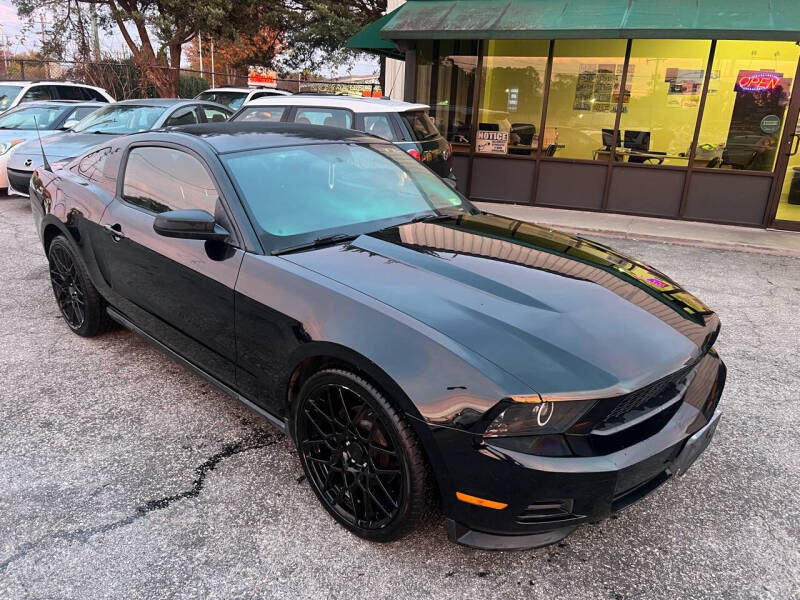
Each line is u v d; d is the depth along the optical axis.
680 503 2.73
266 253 2.76
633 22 8.14
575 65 9.63
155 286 3.32
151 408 3.44
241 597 2.15
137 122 8.53
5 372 3.81
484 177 10.55
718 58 8.86
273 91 13.50
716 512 2.67
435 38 9.00
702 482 2.88
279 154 3.30
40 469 2.85
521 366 2.07
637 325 2.40
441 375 2.08
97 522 2.51
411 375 2.12
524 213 9.71
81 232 3.94
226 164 3.06
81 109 10.31
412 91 10.26
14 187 8.18
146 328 3.57
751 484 2.88
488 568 2.32
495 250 2.95
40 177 4.62
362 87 23.05
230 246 2.86
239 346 2.83
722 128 9.07
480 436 2.01
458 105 10.40
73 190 4.08
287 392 2.63
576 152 9.98
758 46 8.64
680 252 7.59
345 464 2.44
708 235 8.37
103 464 2.90
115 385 3.69
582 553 2.41
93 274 3.95
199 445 3.09
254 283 2.69
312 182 3.23
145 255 3.34
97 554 2.34
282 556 2.35
